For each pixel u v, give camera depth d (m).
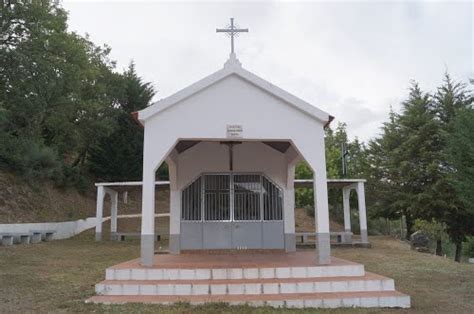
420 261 14.23
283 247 12.66
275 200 12.92
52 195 25.72
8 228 17.44
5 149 22.81
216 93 9.67
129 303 7.40
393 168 25.36
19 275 10.28
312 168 9.59
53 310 7.10
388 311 7.34
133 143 32.62
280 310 7.16
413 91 26.56
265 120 9.67
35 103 22.47
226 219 12.74
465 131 16.38
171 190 12.72
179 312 6.86
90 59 33.28
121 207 31.64
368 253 16.30
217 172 12.84
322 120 9.70
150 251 8.95
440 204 22.67
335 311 7.18
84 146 32.69
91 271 11.26
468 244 27.81
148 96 35.00
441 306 7.87
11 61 21.30
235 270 8.47
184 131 9.48
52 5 24.48
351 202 32.56
